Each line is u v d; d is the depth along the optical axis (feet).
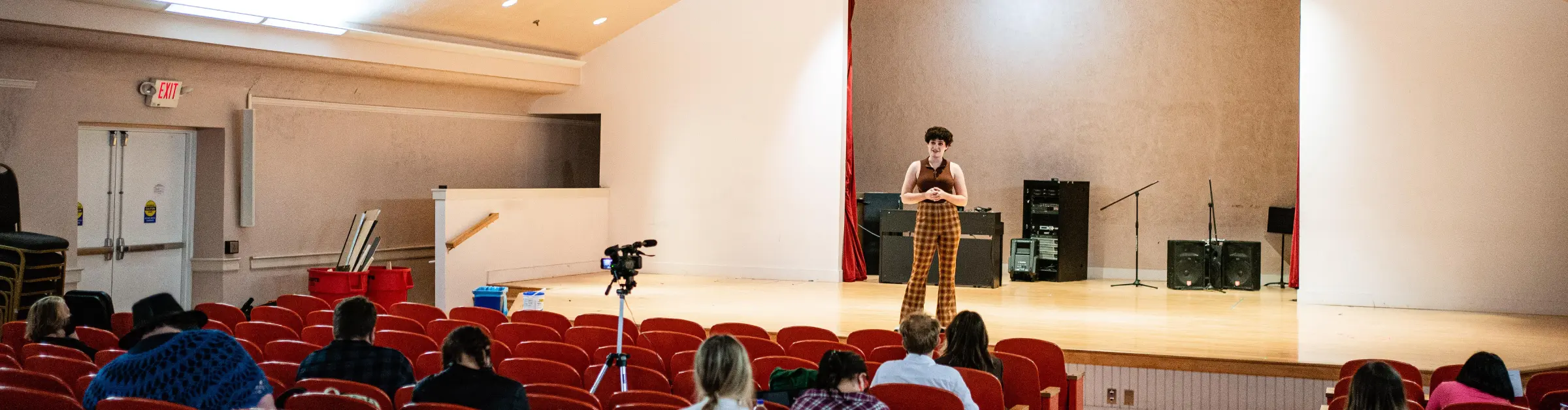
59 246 24.47
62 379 13.12
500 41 36.35
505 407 11.13
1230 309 29.63
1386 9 29.25
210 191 31.73
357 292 31.17
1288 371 20.66
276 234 32.81
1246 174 37.86
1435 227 29.04
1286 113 37.35
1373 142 29.55
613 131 39.32
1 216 25.36
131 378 10.43
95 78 28.19
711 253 38.06
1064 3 39.63
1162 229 38.73
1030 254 37.63
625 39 38.96
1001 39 40.45
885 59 42.22
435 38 34.09
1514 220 28.30
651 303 30.48
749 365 9.80
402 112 36.11
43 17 25.22
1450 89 28.71
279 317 20.52
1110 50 39.11
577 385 13.56
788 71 36.76
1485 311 28.71
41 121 27.20
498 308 28.12
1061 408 17.02
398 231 36.37
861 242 39.60
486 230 34.42
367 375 13.09
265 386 10.95
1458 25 28.58
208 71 30.37
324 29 30.60
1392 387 11.37
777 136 36.99
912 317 13.43
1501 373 13.39
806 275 36.76
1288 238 37.52
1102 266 39.52
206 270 31.81
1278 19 37.24
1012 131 40.40
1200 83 38.17
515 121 40.32
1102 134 39.32
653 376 14.62
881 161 42.34
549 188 40.09
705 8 37.86
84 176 29.32
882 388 12.26
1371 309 29.30
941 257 22.77
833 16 36.17
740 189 37.55
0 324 23.48
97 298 21.70
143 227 30.94
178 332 12.03
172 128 31.17
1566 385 15.44
